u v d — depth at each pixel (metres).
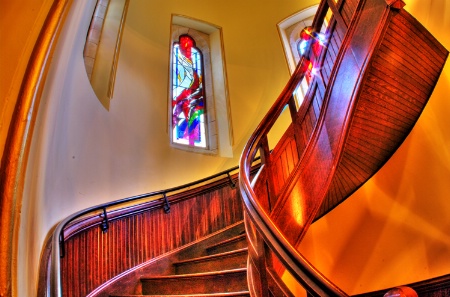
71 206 2.79
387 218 2.95
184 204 3.99
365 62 2.22
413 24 2.22
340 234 3.36
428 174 2.62
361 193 3.27
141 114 4.30
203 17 5.91
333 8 2.88
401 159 2.90
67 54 1.86
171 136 4.72
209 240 3.97
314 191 2.57
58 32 1.39
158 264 3.45
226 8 6.09
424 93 2.63
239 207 4.44
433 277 2.49
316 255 3.49
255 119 5.36
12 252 1.10
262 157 2.88
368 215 3.14
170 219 3.80
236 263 2.92
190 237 3.88
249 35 5.97
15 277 1.14
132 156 3.91
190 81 5.58
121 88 4.13
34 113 1.26
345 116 2.36
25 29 1.30
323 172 2.52
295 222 2.49
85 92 3.26
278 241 1.58
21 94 1.21
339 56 2.52
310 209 2.55
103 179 3.38
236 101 5.43
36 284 1.74
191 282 2.78
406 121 2.74
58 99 2.01
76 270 2.73
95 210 3.02
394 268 2.80
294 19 6.13
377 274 2.93
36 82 1.25
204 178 4.41
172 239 3.72
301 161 2.67
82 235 2.88
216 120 5.36
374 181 3.16
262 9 6.11
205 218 4.09
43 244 2.11
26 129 1.20
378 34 2.17
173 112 5.08
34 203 1.65
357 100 2.28
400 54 2.31
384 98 2.46
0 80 1.19
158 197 4.01
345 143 2.36
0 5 1.29
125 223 3.36
